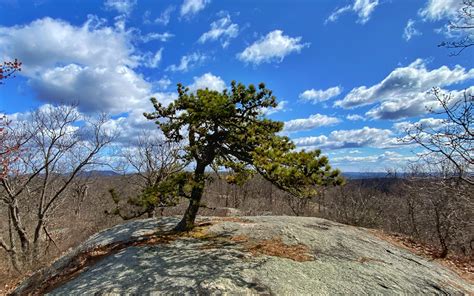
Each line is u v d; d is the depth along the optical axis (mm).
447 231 12547
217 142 10922
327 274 7773
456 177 9484
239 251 8859
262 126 10188
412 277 8469
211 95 9203
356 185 31734
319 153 7855
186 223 11250
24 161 16047
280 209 38844
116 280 7406
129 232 11969
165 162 21156
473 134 8422
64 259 11508
